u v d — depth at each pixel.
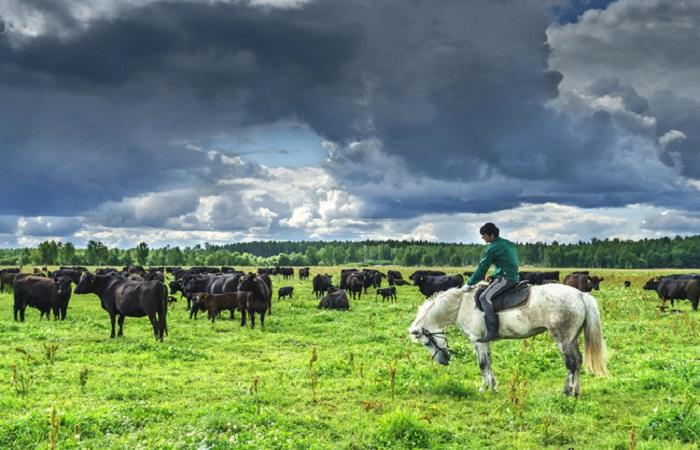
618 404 10.50
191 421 9.11
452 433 8.87
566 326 10.65
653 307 31.38
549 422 9.16
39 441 8.12
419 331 12.53
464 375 13.27
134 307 19.41
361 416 9.89
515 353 15.27
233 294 26.69
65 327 22.86
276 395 11.09
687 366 12.60
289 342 19.47
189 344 18.75
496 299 11.30
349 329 22.77
